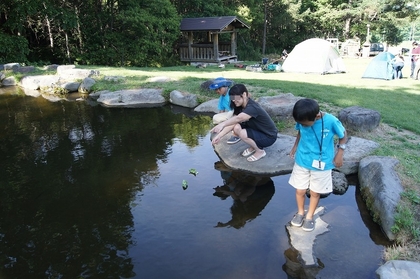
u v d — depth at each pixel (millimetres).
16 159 5234
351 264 2885
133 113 7805
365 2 27734
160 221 3574
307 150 3146
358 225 3447
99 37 17922
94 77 10648
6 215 3713
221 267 2879
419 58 11992
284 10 27266
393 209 3271
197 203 3941
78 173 4730
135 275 2805
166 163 5062
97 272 2855
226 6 24594
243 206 3873
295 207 3834
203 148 5645
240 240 3240
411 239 3000
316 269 2840
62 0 16844
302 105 2896
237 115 4609
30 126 6910
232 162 4887
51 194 4152
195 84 9445
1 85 11117
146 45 17984
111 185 4375
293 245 3148
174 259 2990
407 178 3832
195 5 22984
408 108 7105
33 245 3213
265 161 4766
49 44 17672
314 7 31344
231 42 21062
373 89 9398
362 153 4660
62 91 9930
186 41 22516
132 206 3869
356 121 5465
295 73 13984
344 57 23344
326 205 3863
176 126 6832
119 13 17406
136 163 5062
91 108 8250
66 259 3020
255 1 26594
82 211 3777
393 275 2572
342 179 4289
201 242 3217
